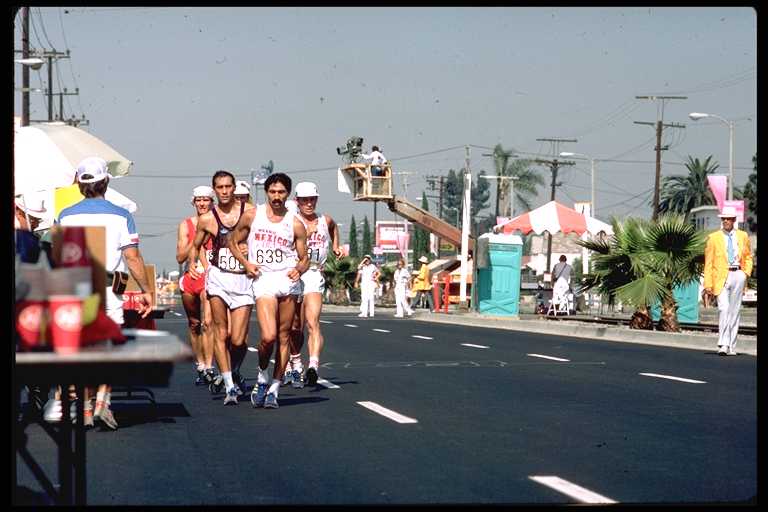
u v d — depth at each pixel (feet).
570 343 143.84
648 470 49.88
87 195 62.18
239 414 70.85
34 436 60.54
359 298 497.46
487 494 44.27
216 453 55.21
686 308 196.03
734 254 120.57
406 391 83.92
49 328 24.53
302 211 86.48
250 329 175.42
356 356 120.16
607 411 71.31
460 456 53.88
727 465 51.06
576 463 51.75
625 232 160.86
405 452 55.16
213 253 77.30
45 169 96.32
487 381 91.40
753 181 633.20
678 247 157.38
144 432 62.85
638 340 150.92
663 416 68.80
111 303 62.13
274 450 56.08
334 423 66.13
